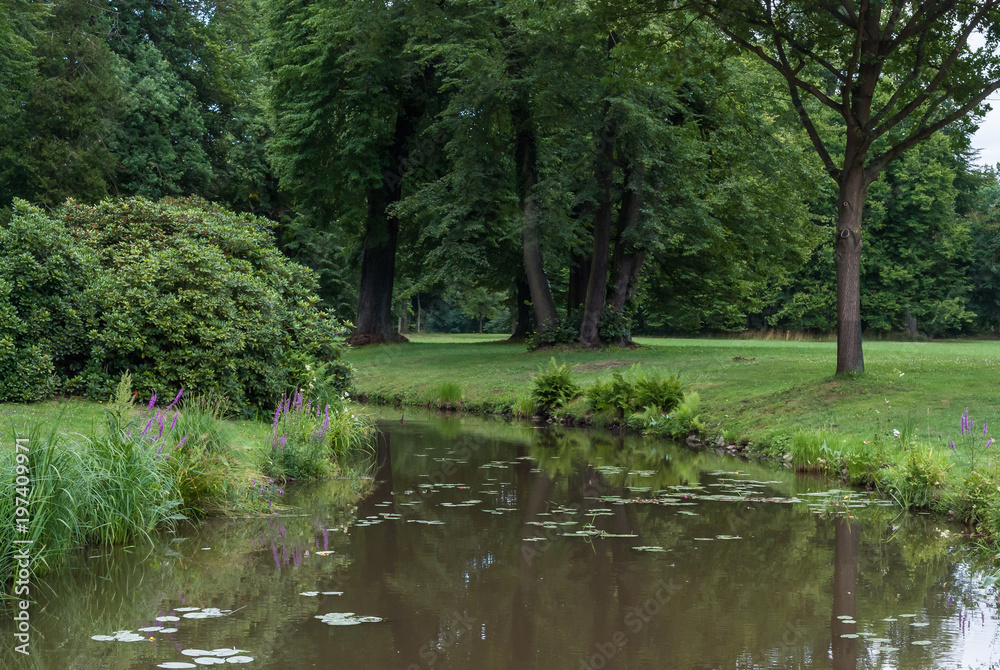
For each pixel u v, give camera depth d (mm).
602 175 24938
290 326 13680
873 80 14531
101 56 35688
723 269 32344
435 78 31781
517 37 24953
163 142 37844
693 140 26156
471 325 85938
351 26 27188
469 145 26000
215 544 7430
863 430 12266
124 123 37500
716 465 12422
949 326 56500
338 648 4984
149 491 7730
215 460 8891
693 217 26297
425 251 38219
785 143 27156
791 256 32781
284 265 14734
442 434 15945
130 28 39469
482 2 24828
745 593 6254
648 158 23734
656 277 34562
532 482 10758
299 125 30719
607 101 23812
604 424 17344
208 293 12062
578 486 10500
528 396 19719
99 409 10430
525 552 7281
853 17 14133
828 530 8328
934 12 13594
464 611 5727
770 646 5141
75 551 7031
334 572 6613
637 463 12508
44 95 34781
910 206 54562
